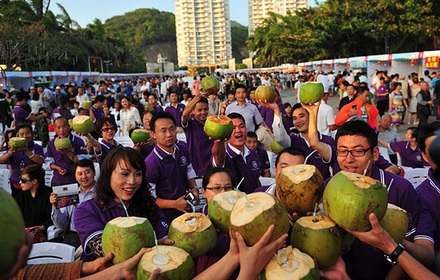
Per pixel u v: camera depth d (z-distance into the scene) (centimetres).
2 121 1332
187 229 215
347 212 187
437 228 270
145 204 303
